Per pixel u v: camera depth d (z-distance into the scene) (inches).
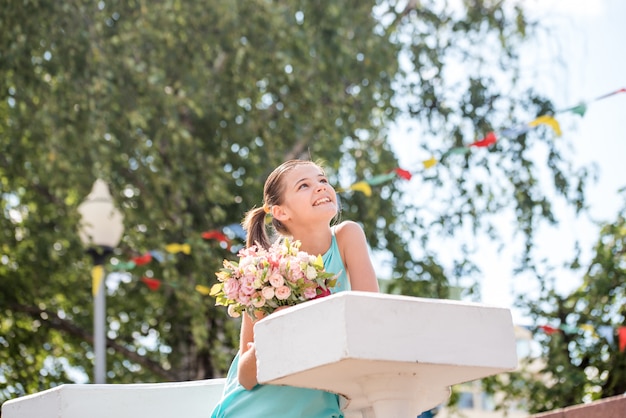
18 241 495.8
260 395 132.6
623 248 479.8
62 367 521.3
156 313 513.7
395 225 516.1
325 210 144.3
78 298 507.8
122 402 155.3
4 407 161.3
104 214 362.9
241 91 478.9
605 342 465.7
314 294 130.3
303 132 494.3
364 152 505.7
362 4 511.8
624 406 186.1
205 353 479.8
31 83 452.4
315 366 108.5
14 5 450.0
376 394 115.6
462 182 522.3
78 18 451.2
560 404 467.5
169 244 458.6
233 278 132.9
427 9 551.8
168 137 454.6
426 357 109.2
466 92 537.6
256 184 479.8
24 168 481.1
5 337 500.4
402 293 497.0
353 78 501.0
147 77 451.5
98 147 433.7
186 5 466.0
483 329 113.0
